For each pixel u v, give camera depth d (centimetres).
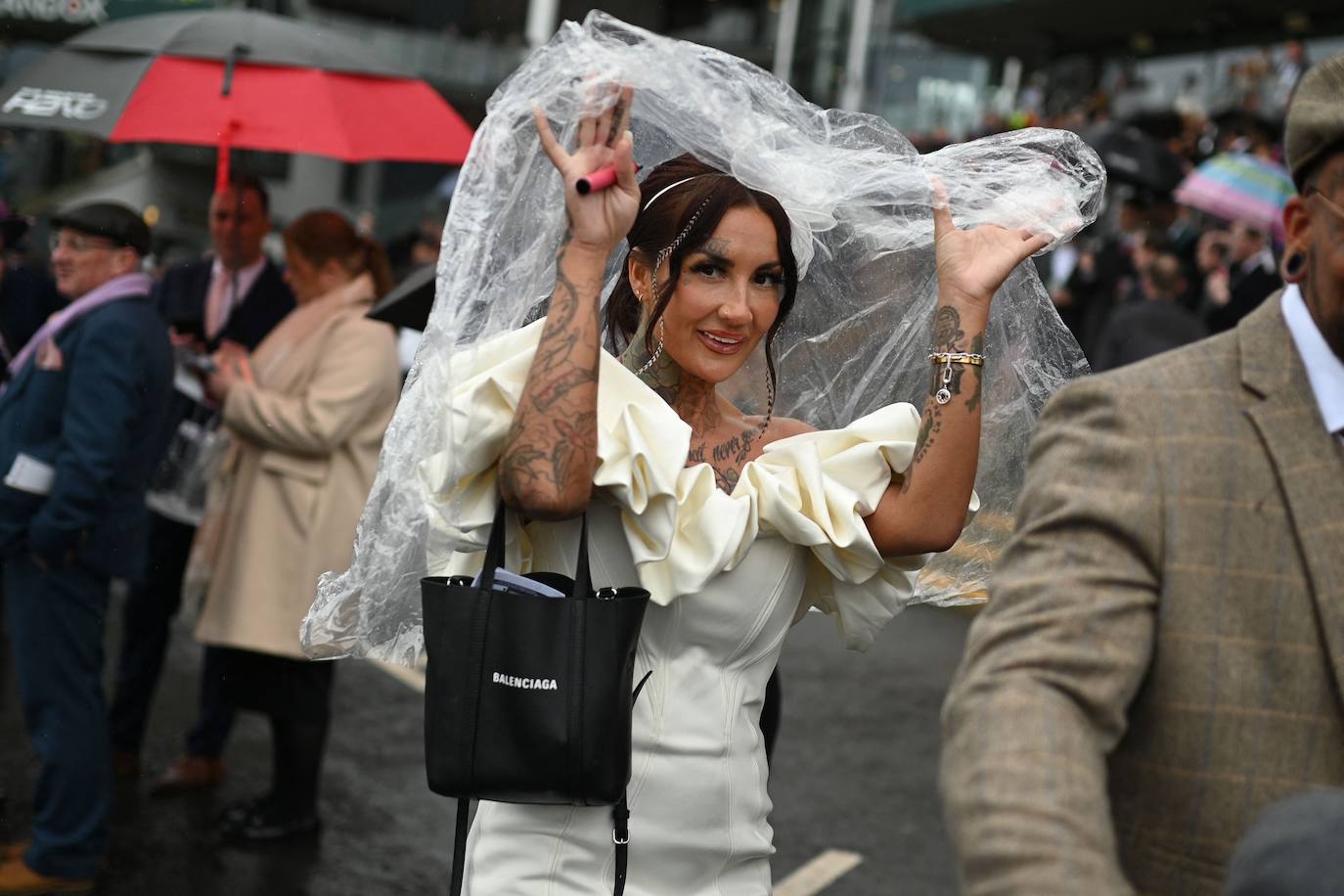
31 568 421
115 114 521
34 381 421
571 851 225
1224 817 162
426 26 1573
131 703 530
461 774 214
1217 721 162
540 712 211
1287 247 173
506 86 230
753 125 233
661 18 1566
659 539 222
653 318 240
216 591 467
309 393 460
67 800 425
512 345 228
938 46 1320
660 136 240
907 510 237
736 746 233
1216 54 1134
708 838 230
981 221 245
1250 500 163
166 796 511
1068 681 155
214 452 484
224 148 520
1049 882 141
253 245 533
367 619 248
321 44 560
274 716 471
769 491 231
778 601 235
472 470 221
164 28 552
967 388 236
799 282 264
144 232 441
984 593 275
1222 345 172
